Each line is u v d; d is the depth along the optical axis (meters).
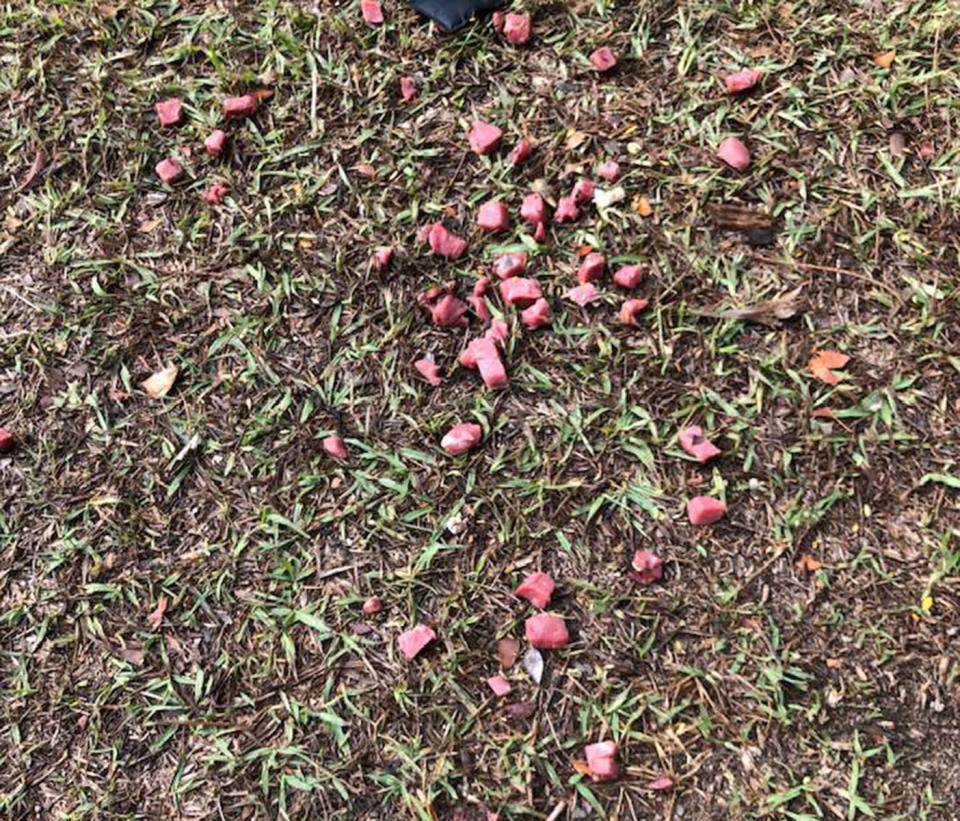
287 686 1.05
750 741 1.01
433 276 1.20
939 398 1.11
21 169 1.29
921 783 0.99
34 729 1.06
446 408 1.14
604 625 1.05
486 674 1.04
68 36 1.35
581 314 1.17
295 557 1.10
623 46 1.29
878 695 1.02
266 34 1.33
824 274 1.17
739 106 1.25
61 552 1.12
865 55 1.26
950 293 1.14
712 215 1.20
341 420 1.14
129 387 1.18
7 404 1.18
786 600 1.05
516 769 1.01
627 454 1.11
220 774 1.03
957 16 1.27
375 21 1.32
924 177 1.20
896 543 1.07
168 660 1.07
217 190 1.25
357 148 1.27
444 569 1.08
